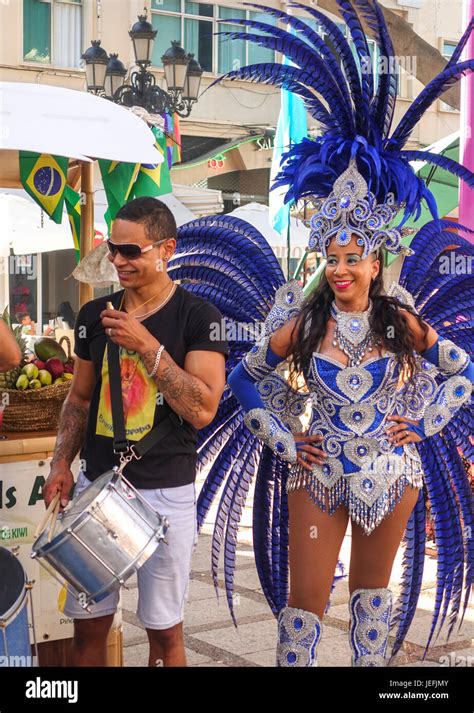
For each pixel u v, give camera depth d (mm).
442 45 14102
